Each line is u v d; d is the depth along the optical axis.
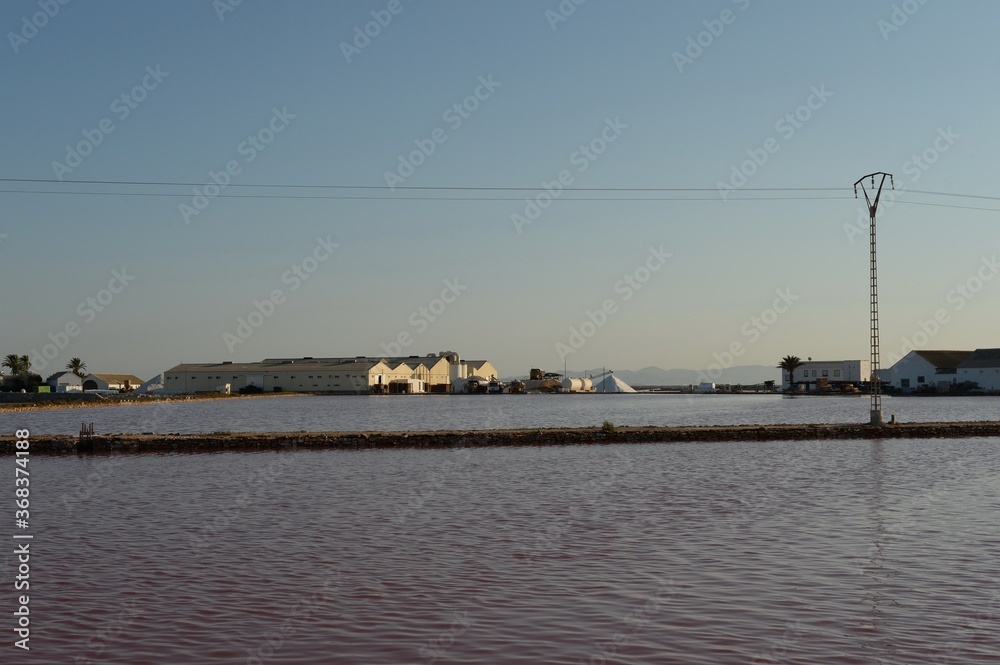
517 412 132.88
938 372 195.75
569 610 18.42
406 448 59.91
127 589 20.30
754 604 18.73
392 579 21.06
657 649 16.03
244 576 21.45
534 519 29.66
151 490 38.12
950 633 16.77
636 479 41.25
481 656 15.74
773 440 65.44
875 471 44.19
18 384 199.62
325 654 15.91
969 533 26.27
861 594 19.39
